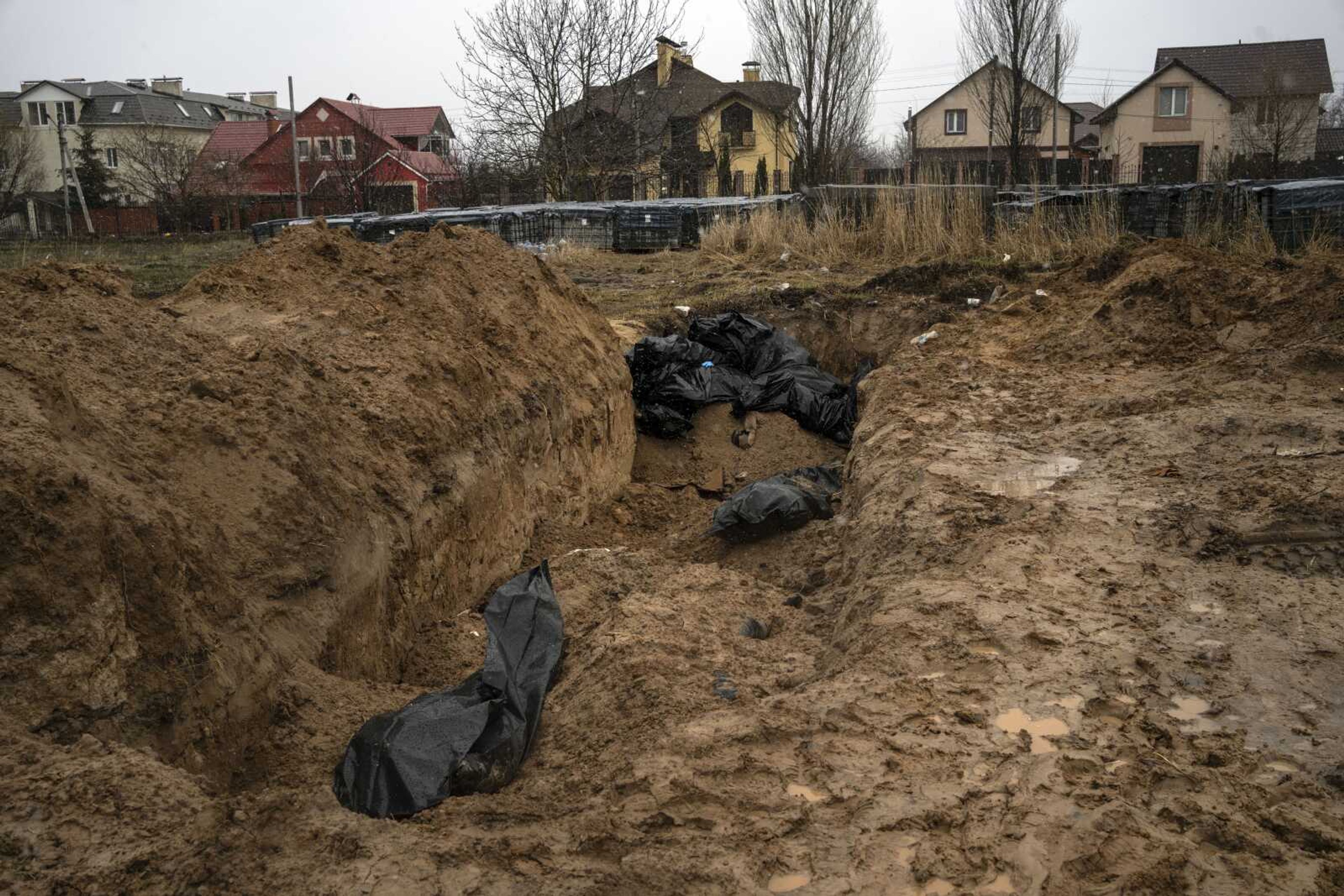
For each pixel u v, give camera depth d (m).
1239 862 2.70
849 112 34.75
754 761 3.21
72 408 3.98
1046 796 2.97
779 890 2.62
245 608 4.05
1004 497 5.82
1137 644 3.93
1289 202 12.93
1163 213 14.41
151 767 2.96
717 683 4.08
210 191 39.34
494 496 6.72
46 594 3.18
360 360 6.35
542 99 27.41
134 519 3.62
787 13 33.44
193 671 3.55
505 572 6.79
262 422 4.88
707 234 18.22
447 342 7.29
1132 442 6.62
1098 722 3.40
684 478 10.36
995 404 8.23
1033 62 34.66
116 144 46.75
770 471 10.38
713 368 11.30
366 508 5.17
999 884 2.62
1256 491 5.40
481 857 2.76
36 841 2.61
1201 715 3.45
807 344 12.88
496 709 3.96
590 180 28.58
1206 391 7.64
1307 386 7.61
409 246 8.58
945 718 3.45
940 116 49.28
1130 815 2.86
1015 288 12.49
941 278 13.41
